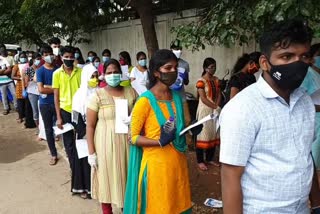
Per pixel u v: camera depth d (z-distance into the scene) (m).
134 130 2.63
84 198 4.16
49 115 5.26
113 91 3.22
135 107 2.63
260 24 2.93
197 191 4.21
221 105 4.99
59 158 5.67
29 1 6.77
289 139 1.50
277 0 2.41
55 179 4.80
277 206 1.52
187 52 7.61
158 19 8.12
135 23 9.36
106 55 6.77
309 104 1.61
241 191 1.55
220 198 4.00
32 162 5.56
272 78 1.49
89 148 3.27
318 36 2.56
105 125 3.19
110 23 10.49
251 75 4.19
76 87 4.61
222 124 1.55
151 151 2.61
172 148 2.63
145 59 5.46
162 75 2.55
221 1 3.31
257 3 2.78
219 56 6.82
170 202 2.62
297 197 1.53
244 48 6.23
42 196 4.27
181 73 5.09
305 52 1.44
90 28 10.25
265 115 1.48
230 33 3.19
